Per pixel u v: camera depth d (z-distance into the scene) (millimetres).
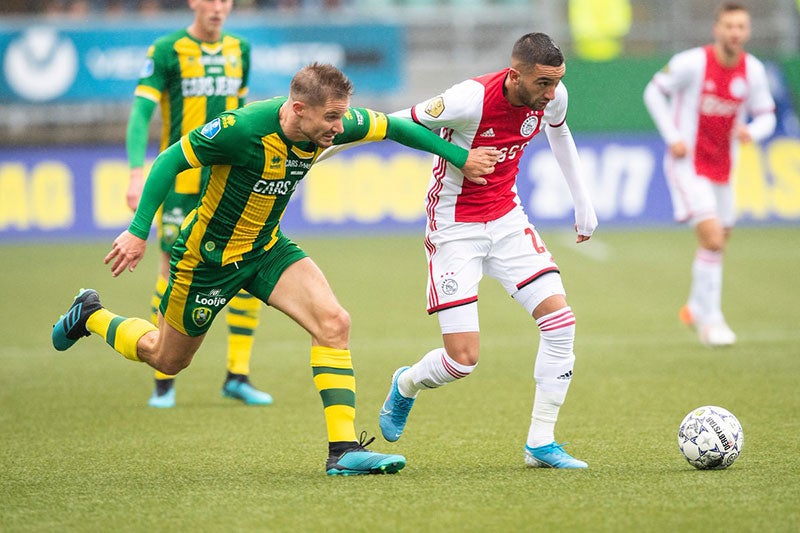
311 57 64562
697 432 18594
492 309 44188
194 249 18750
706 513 15695
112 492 17750
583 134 66250
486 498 16781
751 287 47875
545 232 65188
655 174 66688
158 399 26656
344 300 45656
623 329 38875
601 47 71750
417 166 65938
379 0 74500
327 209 65625
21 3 68312
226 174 18172
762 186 66500
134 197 26406
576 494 16984
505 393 27922
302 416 25203
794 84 66188
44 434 23281
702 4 74438
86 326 20625
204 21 27203
